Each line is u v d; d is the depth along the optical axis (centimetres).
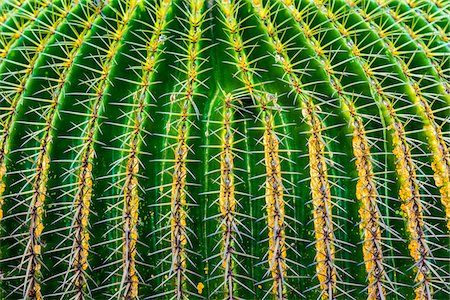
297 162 71
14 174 71
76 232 69
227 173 70
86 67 73
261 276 71
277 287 70
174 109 71
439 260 73
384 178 71
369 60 75
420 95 74
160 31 73
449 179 72
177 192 70
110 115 71
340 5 78
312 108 71
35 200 70
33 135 71
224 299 70
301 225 71
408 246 71
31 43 76
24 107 72
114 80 72
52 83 73
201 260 71
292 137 71
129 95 72
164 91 72
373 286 71
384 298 70
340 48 74
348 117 72
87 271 70
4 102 73
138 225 70
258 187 71
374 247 70
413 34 78
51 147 71
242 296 71
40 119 72
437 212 72
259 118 72
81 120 72
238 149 71
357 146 71
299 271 71
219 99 72
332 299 70
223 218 70
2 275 71
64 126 71
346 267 71
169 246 71
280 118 72
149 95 71
